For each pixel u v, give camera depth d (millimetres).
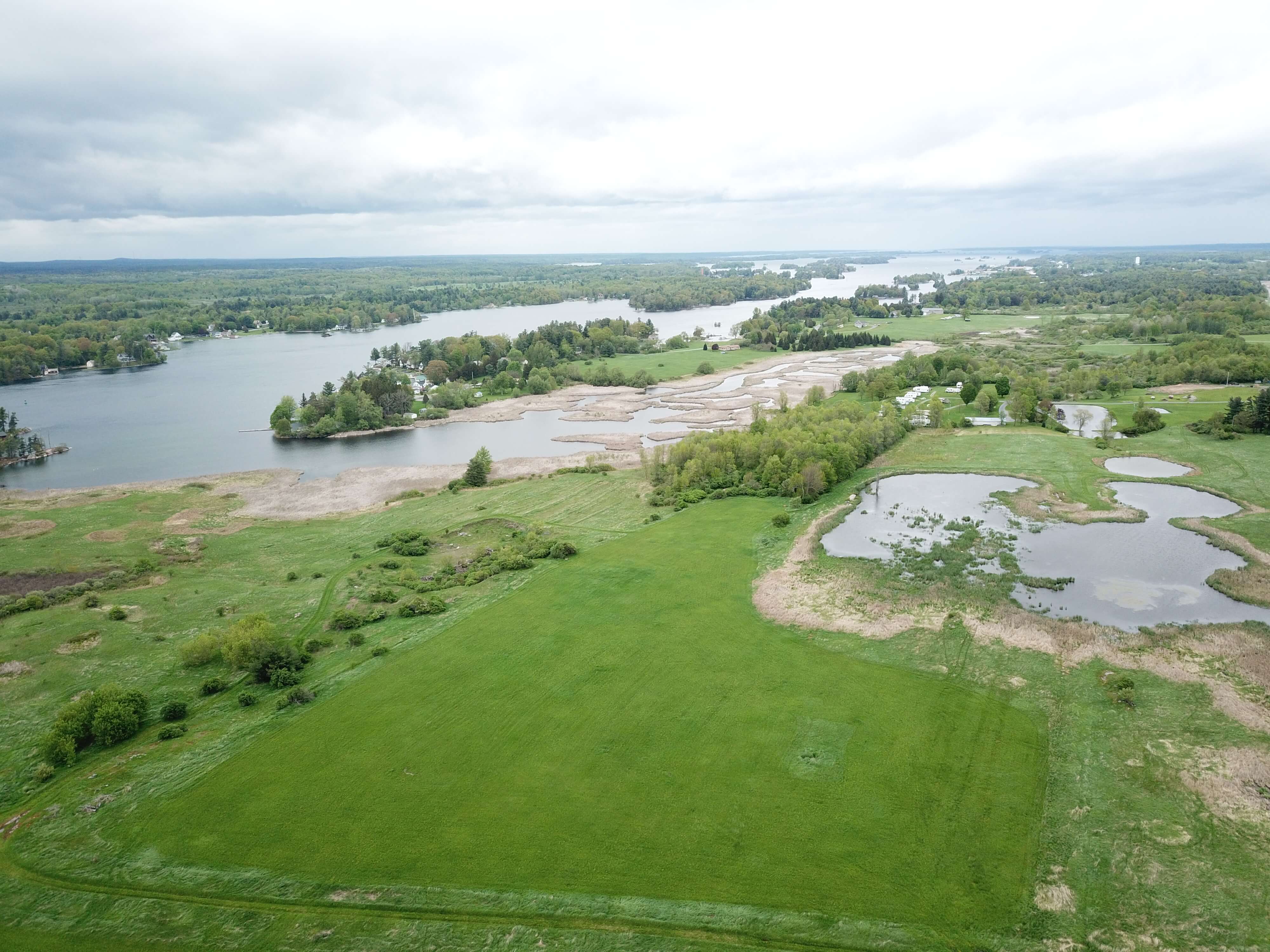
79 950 45031
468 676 72812
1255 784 53375
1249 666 68688
